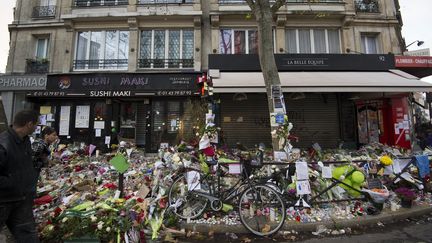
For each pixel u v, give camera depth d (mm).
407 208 4832
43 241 3506
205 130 6098
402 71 10945
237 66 10719
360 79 9305
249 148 10414
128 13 11555
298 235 4016
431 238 3850
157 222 4020
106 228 3541
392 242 3732
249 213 4336
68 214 3752
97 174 6492
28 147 2832
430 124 13961
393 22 11859
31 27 12023
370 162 5156
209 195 4387
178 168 5145
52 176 6371
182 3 11875
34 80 11258
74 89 11141
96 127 11414
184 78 11086
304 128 11531
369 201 4758
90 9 11961
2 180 2516
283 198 4352
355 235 4008
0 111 5230
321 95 11664
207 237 3965
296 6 11844
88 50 12016
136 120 11820
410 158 5516
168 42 11922
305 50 11945
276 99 5836
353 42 11750
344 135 11422
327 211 4617
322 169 4750
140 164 7539
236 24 11828
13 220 2764
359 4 12039
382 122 11148
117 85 11094
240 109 11406
